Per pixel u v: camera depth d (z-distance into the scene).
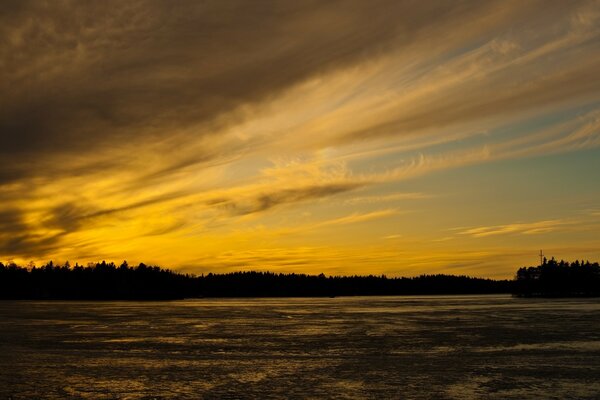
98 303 185.88
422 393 29.05
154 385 31.38
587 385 30.58
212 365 37.78
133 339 54.16
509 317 83.44
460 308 122.88
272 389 30.22
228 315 98.38
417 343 49.16
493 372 34.31
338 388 30.34
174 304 173.88
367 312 107.50
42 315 99.06
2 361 39.81
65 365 38.06
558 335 54.75
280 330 63.66
